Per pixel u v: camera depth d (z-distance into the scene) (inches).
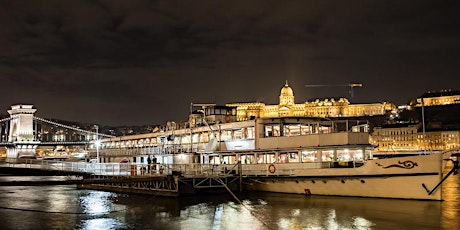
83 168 3142.2
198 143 2901.1
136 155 3341.5
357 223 1550.2
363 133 2218.3
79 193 2812.5
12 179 3946.9
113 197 2479.1
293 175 2236.7
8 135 6914.4
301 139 2299.5
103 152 3863.2
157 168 2659.9
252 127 2529.5
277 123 2497.5
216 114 3097.9
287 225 1555.1
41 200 2433.6
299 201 2042.3
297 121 2513.5
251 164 2423.7
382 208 1787.6
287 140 2348.7
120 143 3939.5
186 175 2374.5
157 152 3184.1
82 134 7062.0
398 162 1955.0
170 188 2357.3
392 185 1980.8
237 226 1569.9
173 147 3088.1
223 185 2235.5
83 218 1808.6
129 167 2854.3
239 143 2581.2
